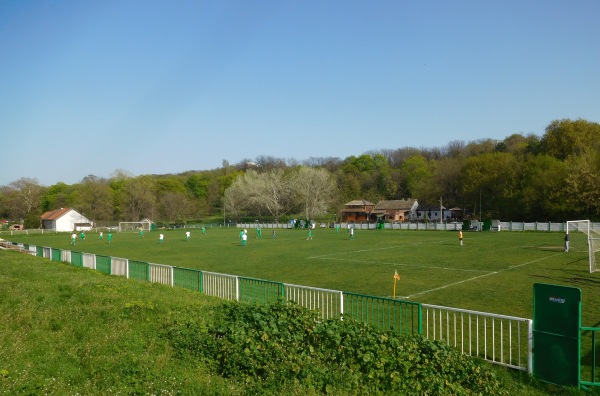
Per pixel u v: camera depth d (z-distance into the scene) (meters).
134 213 104.88
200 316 11.24
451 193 100.81
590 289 19.14
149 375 7.90
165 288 17.81
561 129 74.69
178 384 7.56
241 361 8.35
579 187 62.00
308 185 94.00
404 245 43.44
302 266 28.95
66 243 55.91
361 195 120.12
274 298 14.58
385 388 7.71
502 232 61.84
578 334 8.32
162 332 10.36
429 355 8.86
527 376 8.93
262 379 7.88
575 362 8.35
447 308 10.28
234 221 103.75
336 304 13.52
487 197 83.56
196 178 132.62
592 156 64.25
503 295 18.12
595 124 74.62
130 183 107.12
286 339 9.21
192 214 112.75
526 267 26.44
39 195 111.25
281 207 98.50
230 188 102.75
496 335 12.04
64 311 12.09
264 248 43.06
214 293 17.02
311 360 8.38
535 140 91.06
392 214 103.50
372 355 8.46
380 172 125.81
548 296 8.75
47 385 7.37
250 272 26.64
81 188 117.12
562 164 67.75
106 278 21.06
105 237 67.38
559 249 36.69
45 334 10.23
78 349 9.33
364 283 21.80
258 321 9.98
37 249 35.38
